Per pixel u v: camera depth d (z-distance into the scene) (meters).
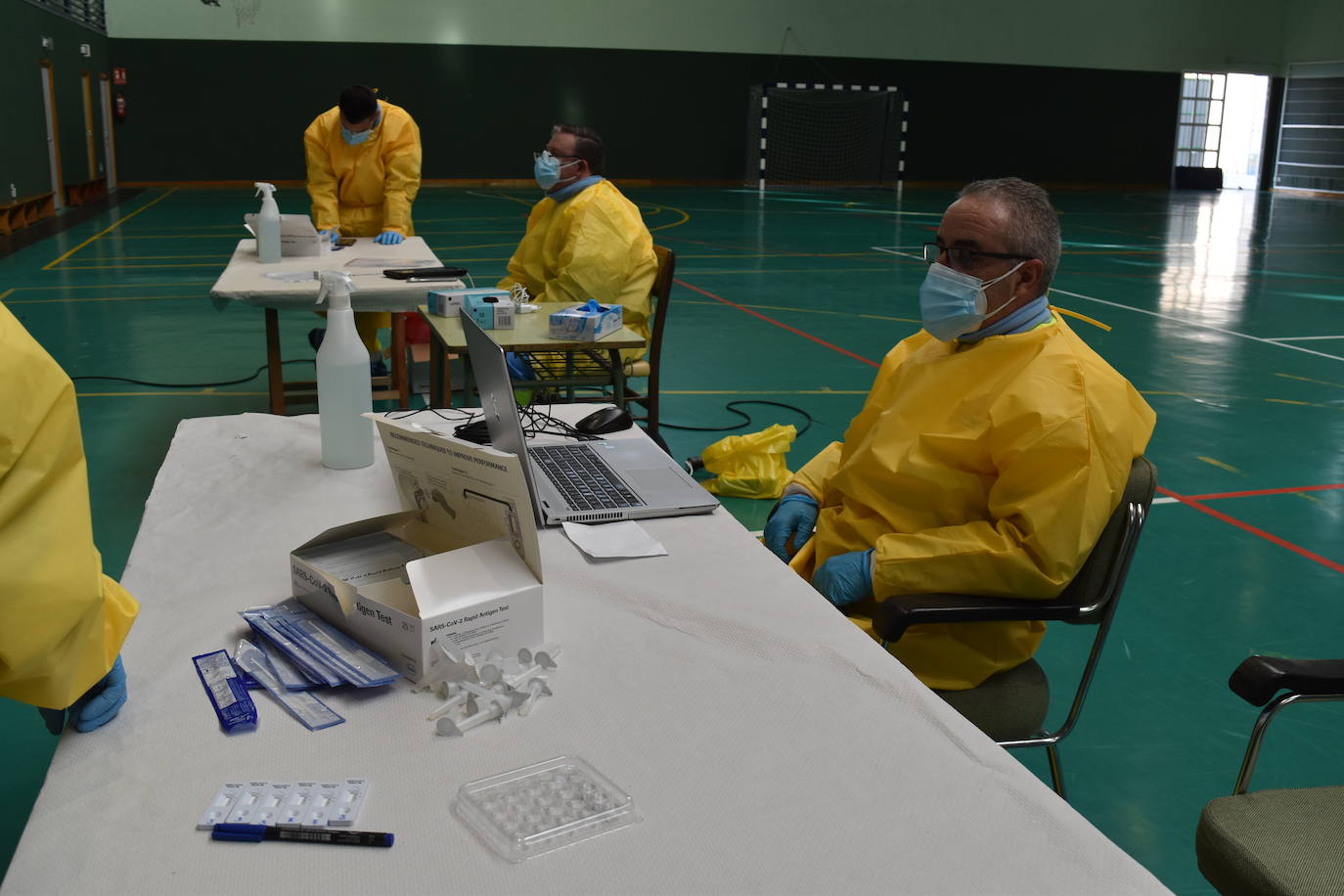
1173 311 8.39
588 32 18.45
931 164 20.59
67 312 7.22
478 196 17.02
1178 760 2.32
